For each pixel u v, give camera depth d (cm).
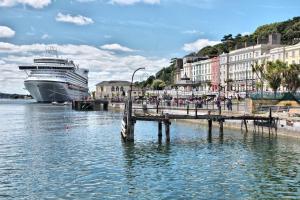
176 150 4284
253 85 13438
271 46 14375
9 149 4406
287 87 9594
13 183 2850
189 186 2756
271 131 5525
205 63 19000
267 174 3120
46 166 3425
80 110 15012
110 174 3111
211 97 11956
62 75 19788
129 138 4869
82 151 4231
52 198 2498
